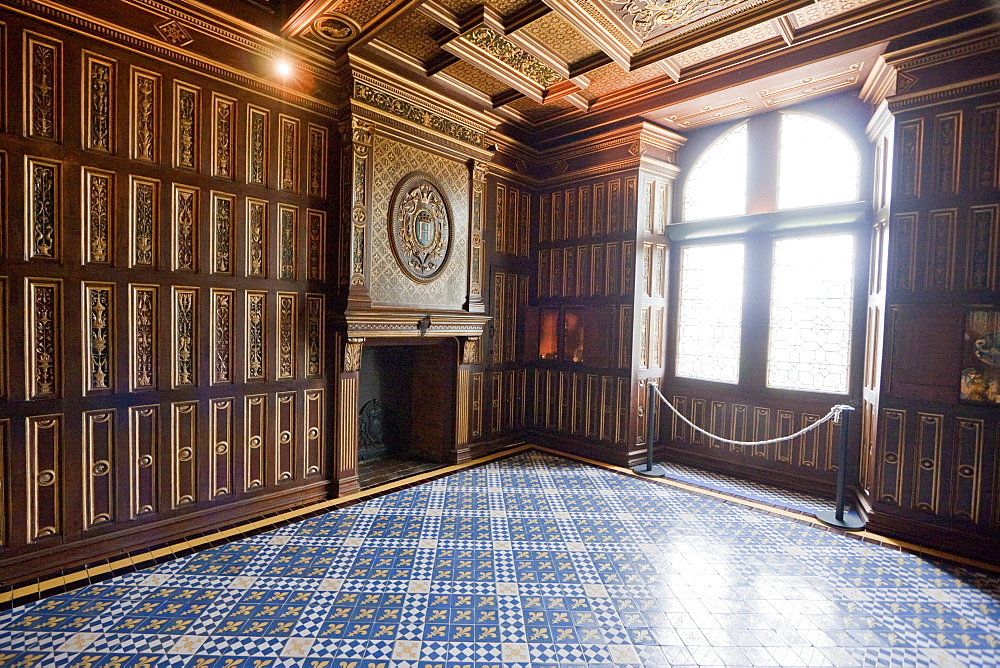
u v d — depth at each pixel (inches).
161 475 179.0
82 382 161.3
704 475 269.6
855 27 191.5
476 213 274.5
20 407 150.9
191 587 150.2
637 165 275.6
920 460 189.3
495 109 275.3
